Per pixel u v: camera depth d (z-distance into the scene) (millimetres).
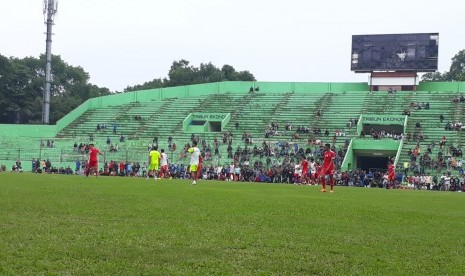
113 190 23641
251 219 13539
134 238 9992
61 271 7445
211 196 21969
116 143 80562
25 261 7910
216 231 11180
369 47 90000
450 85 89625
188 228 11484
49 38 93750
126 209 14953
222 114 86625
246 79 141625
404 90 90562
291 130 81312
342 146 73625
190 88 98562
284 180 61781
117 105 97125
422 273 8000
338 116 84562
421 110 82812
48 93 94000
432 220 15156
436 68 86812
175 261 8242
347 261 8672
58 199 17562
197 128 85812
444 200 27516
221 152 75062
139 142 80312
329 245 10031
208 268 7871
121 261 8117
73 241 9523
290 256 8875
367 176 61531
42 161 73438
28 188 23516
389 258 9031
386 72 90625
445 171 65688
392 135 74562
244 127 84750
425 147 71062
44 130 86500
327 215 15336
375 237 11266
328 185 52969
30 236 9844
